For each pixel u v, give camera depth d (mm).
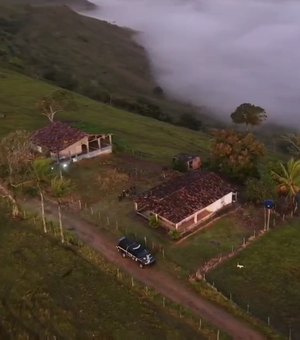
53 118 125375
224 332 53531
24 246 67625
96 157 98062
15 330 53406
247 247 69688
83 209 78188
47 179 74750
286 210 78625
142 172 92312
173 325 54500
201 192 76438
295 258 67688
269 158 114938
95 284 60812
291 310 58500
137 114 163000
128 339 52312
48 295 58562
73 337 52562
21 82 163625
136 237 70812
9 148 84625
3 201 78625
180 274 62500
